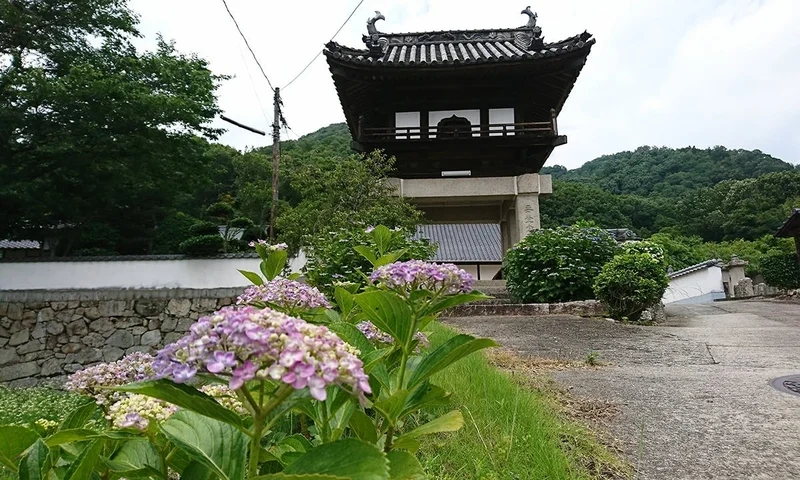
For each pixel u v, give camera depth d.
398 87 12.88
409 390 1.25
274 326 0.86
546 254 9.15
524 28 15.66
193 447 1.00
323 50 11.74
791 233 17.55
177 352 0.86
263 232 17.83
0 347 8.72
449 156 13.12
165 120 11.30
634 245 8.85
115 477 1.21
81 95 10.10
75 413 1.31
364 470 0.82
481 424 2.35
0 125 10.13
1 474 1.21
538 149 12.99
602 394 3.47
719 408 3.12
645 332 6.46
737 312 9.79
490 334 6.23
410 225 8.87
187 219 16.06
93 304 9.15
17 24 10.55
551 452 2.00
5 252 19.73
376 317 1.47
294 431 1.90
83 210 13.11
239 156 28.08
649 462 2.28
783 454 2.38
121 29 12.23
